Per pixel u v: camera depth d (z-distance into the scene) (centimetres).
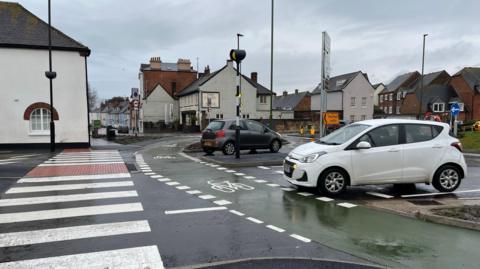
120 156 1546
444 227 547
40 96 1917
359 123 840
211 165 1245
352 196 764
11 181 912
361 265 402
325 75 1357
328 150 765
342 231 528
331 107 5778
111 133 2712
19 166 1188
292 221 578
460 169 806
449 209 607
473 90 5528
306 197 754
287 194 782
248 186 870
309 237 500
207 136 1566
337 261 410
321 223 568
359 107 5597
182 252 439
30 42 1889
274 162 1259
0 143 1875
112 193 776
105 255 428
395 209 644
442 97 5894
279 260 412
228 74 4631
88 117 2014
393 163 776
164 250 446
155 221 570
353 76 5559
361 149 769
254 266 396
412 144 789
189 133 4306
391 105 7319
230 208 658
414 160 783
